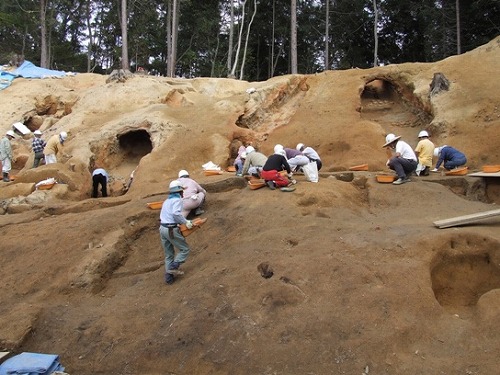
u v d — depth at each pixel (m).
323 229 6.95
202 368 4.83
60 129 16.05
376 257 5.88
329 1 31.27
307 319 5.02
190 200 8.45
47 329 6.02
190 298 5.83
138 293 6.57
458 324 4.82
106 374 5.11
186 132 14.41
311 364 4.55
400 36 31.53
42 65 27.58
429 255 5.82
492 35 25.50
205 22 31.11
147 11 31.89
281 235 6.87
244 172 9.95
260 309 5.33
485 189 9.35
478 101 12.98
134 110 16.62
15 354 5.61
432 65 15.70
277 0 31.48
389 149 12.88
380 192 8.95
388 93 17.58
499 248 5.80
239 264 6.33
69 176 12.23
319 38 32.66
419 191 8.72
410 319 4.86
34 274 7.40
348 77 16.91
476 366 4.24
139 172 12.91
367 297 5.15
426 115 14.69
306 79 17.50
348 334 4.76
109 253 7.66
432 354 4.50
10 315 6.23
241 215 7.97
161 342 5.23
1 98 19.33
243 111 15.85
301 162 10.23
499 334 4.53
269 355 4.72
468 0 24.72
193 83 19.31
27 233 8.81
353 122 14.45
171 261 6.69
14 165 16.09
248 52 31.31
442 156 10.45
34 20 31.97
